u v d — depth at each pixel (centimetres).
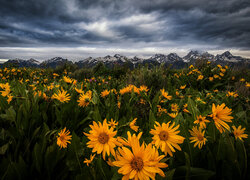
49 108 178
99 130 69
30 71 811
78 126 163
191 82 468
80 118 169
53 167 99
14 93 197
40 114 158
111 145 65
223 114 83
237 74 588
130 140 63
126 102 194
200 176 76
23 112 142
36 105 162
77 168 96
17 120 132
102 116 183
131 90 208
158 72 479
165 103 235
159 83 452
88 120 169
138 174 53
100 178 82
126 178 55
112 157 79
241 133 95
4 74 628
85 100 155
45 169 100
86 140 121
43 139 109
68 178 101
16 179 89
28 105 156
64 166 101
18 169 89
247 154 90
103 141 66
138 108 213
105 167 82
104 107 190
